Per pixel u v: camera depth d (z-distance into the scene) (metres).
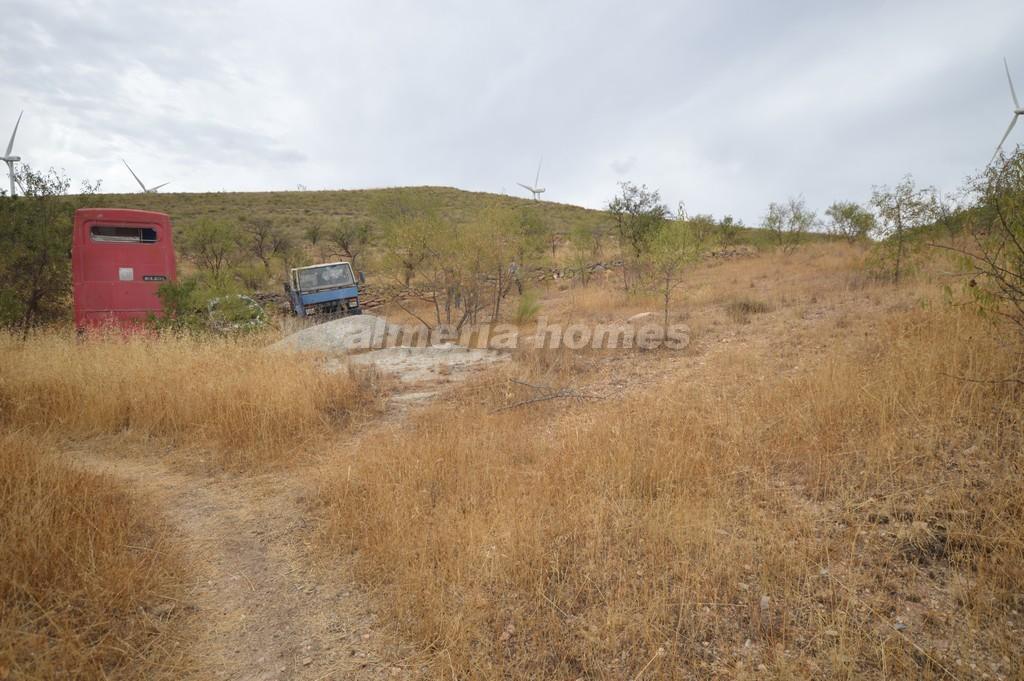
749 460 4.11
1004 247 4.67
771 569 2.82
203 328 10.37
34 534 3.01
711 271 18.69
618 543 3.21
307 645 2.65
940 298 6.93
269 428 5.76
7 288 11.88
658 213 18.98
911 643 2.28
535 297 13.66
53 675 2.23
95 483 4.05
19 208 12.65
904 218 10.77
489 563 3.08
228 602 3.03
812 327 7.98
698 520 3.28
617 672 2.29
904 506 3.19
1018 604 2.41
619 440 4.50
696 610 2.60
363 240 29.06
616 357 8.48
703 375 6.56
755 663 2.28
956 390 4.19
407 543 3.33
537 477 4.17
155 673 2.42
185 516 4.15
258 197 51.62
